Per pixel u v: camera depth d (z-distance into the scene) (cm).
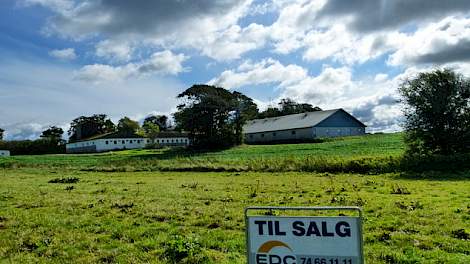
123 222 1478
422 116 3872
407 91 3931
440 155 3631
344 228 580
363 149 6288
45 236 1306
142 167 4538
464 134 3769
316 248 592
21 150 13750
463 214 1483
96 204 1917
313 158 3981
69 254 1112
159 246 1147
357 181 2831
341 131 11075
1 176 4059
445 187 2364
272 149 7906
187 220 1493
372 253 1028
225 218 1510
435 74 3838
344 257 580
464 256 985
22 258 1085
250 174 3675
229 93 9625
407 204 1725
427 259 973
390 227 1295
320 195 2116
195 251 1065
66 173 4416
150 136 14912
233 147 9250
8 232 1376
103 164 5056
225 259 1012
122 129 17862
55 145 14212
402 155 3853
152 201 1986
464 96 3797
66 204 1938
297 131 10900
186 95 9488
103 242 1225
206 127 9262
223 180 3178
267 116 16862
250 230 623
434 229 1255
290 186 2589
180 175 3834
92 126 18325
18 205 1947
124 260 1038
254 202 1922
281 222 608
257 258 618
